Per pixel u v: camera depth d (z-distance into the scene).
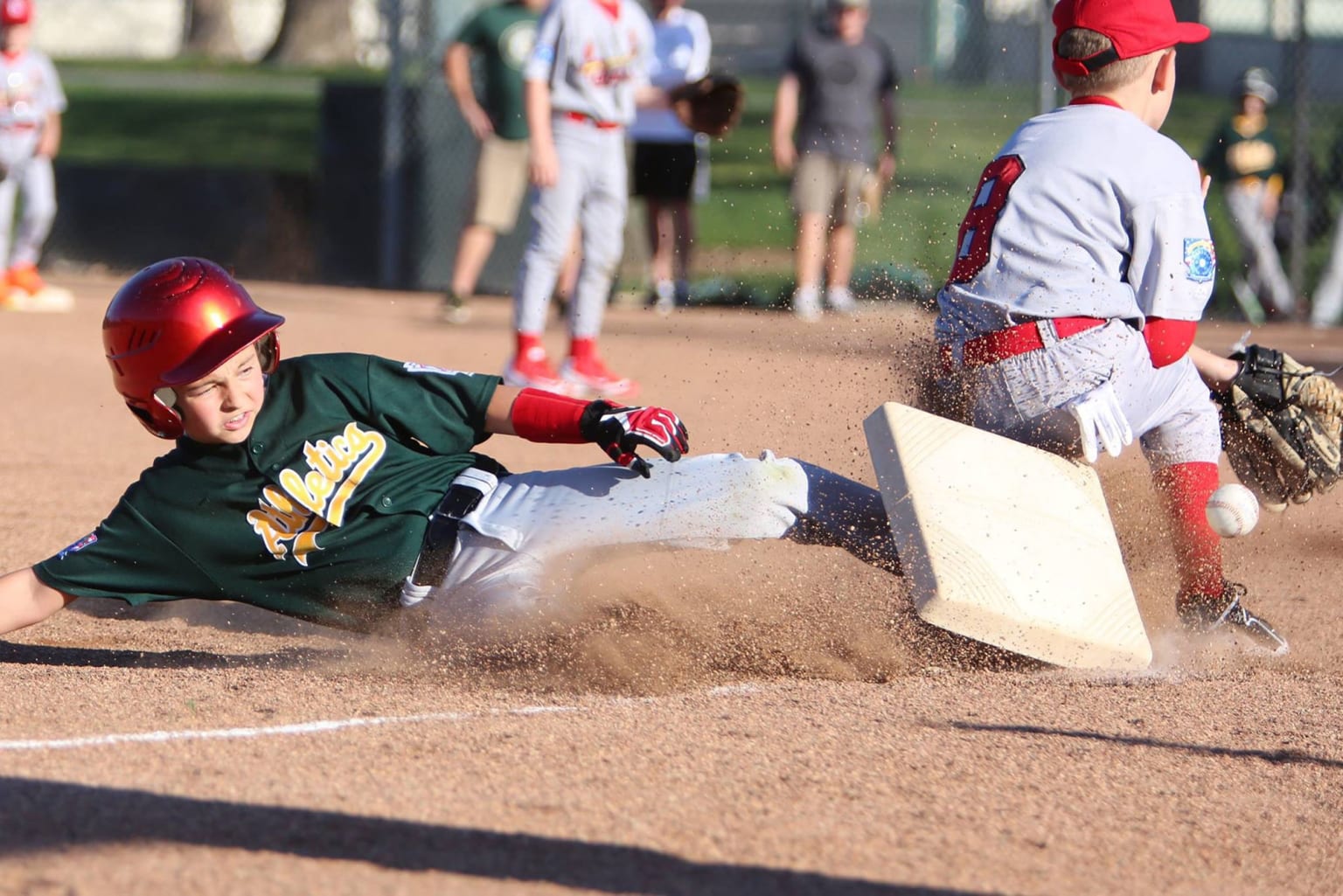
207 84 84.31
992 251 13.57
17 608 12.32
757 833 9.05
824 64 39.81
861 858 8.82
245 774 9.70
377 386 12.91
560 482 13.02
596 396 27.64
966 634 12.39
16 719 10.98
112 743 10.36
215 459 12.39
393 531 12.69
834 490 13.42
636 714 11.38
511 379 27.86
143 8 105.62
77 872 8.10
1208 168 43.56
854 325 36.50
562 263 27.97
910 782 10.05
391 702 11.72
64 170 50.94
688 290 43.66
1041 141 13.66
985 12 71.50
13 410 27.06
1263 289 43.44
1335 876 9.10
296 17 95.94
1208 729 11.59
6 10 38.38
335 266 48.94
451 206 47.59
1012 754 10.74
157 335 11.73
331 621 12.95
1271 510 15.30
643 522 12.74
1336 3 79.81
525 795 9.49
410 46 48.16
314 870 8.25
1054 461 13.41
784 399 25.12
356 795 9.37
